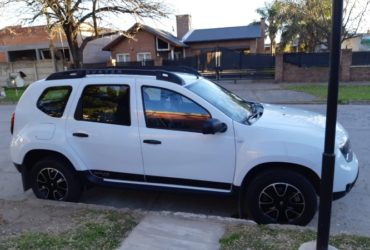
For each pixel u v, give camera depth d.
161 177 4.22
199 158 4.04
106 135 4.33
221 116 3.98
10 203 4.37
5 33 27.33
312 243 3.17
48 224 3.77
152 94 4.22
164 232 3.54
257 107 4.88
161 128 4.15
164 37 32.94
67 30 21.95
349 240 3.29
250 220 3.88
